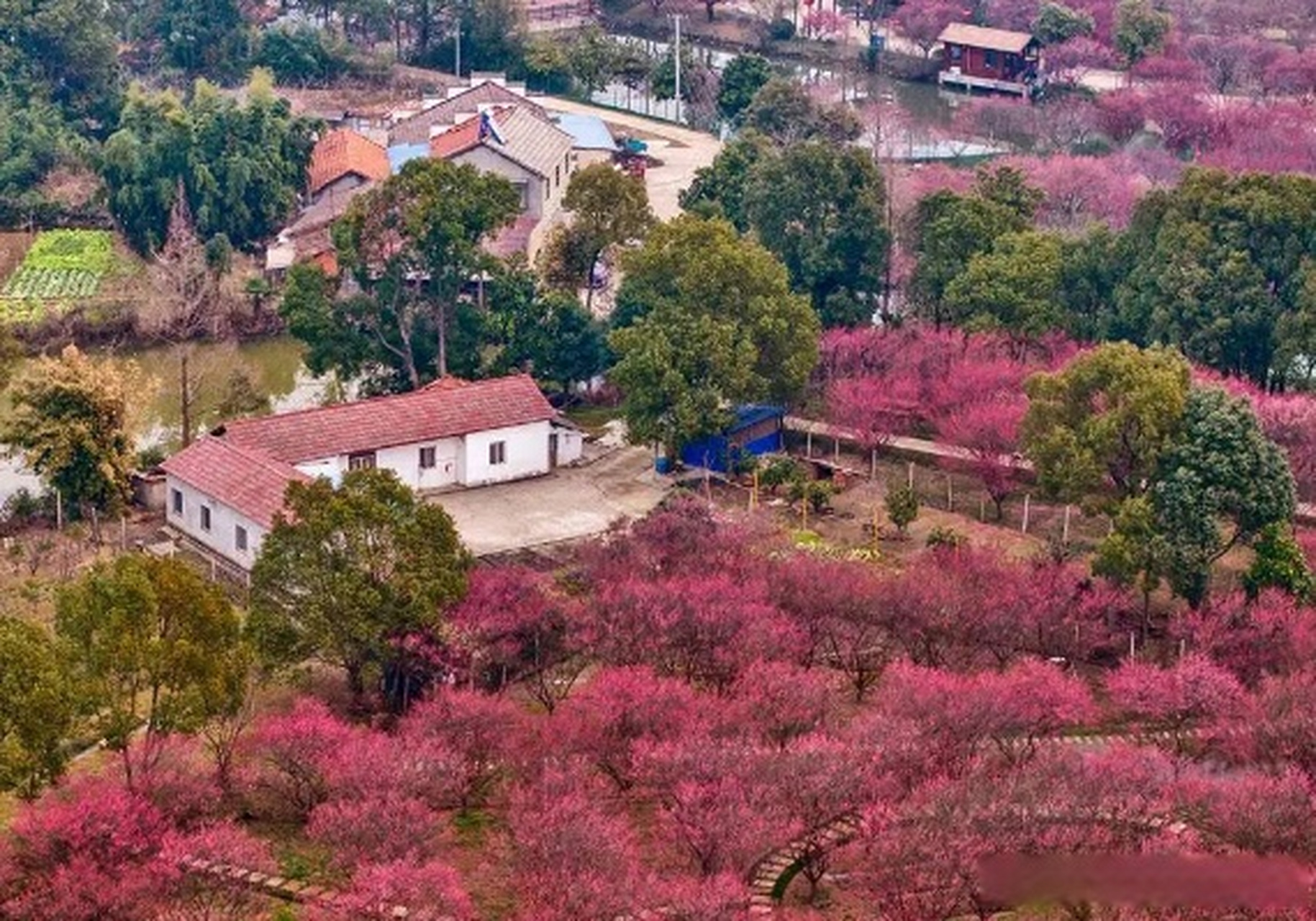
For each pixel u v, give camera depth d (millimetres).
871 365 104625
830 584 75438
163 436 104312
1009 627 74938
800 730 64562
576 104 169625
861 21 197375
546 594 75688
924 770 61500
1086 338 107312
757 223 115312
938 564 80188
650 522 81625
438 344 104000
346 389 109750
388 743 62781
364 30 182000
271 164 131125
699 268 98312
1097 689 74688
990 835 55625
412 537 71500
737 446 97750
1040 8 186875
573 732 63625
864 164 114625
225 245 123812
